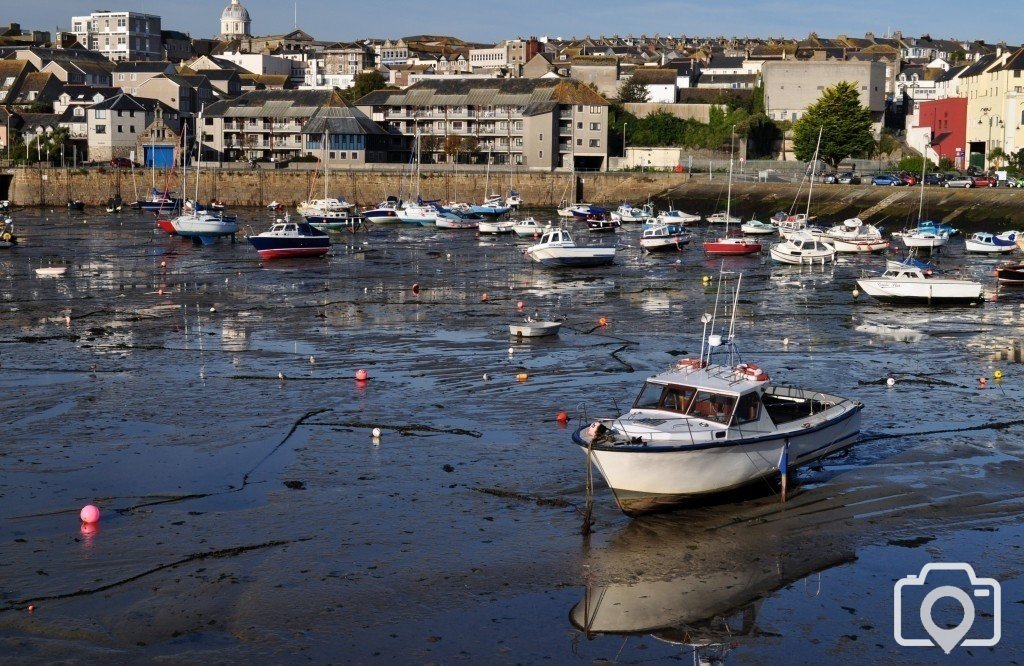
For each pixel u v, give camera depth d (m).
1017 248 81.62
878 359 40.16
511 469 26.34
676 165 139.75
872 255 81.94
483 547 21.86
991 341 44.16
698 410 24.67
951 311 52.69
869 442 28.83
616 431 23.77
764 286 62.59
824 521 23.36
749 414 24.69
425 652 17.92
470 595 19.84
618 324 47.88
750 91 170.38
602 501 24.31
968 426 30.34
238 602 19.42
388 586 20.11
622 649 18.14
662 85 174.38
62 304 53.16
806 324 48.50
